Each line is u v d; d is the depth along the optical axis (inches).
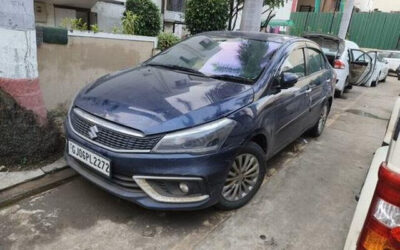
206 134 95.3
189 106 99.9
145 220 107.0
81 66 182.7
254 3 236.2
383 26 800.3
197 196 98.1
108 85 116.6
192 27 295.1
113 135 96.7
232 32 157.9
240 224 109.4
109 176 97.7
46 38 162.4
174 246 97.3
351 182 147.8
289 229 109.7
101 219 105.7
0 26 115.7
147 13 309.6
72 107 113.6
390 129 107.6
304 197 130.6
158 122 94.0
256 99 114.4
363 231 55.4
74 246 93.7
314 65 173.3
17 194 112.1
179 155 92.9
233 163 107.0
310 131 200.1
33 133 127.0
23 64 123.5
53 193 116.2
